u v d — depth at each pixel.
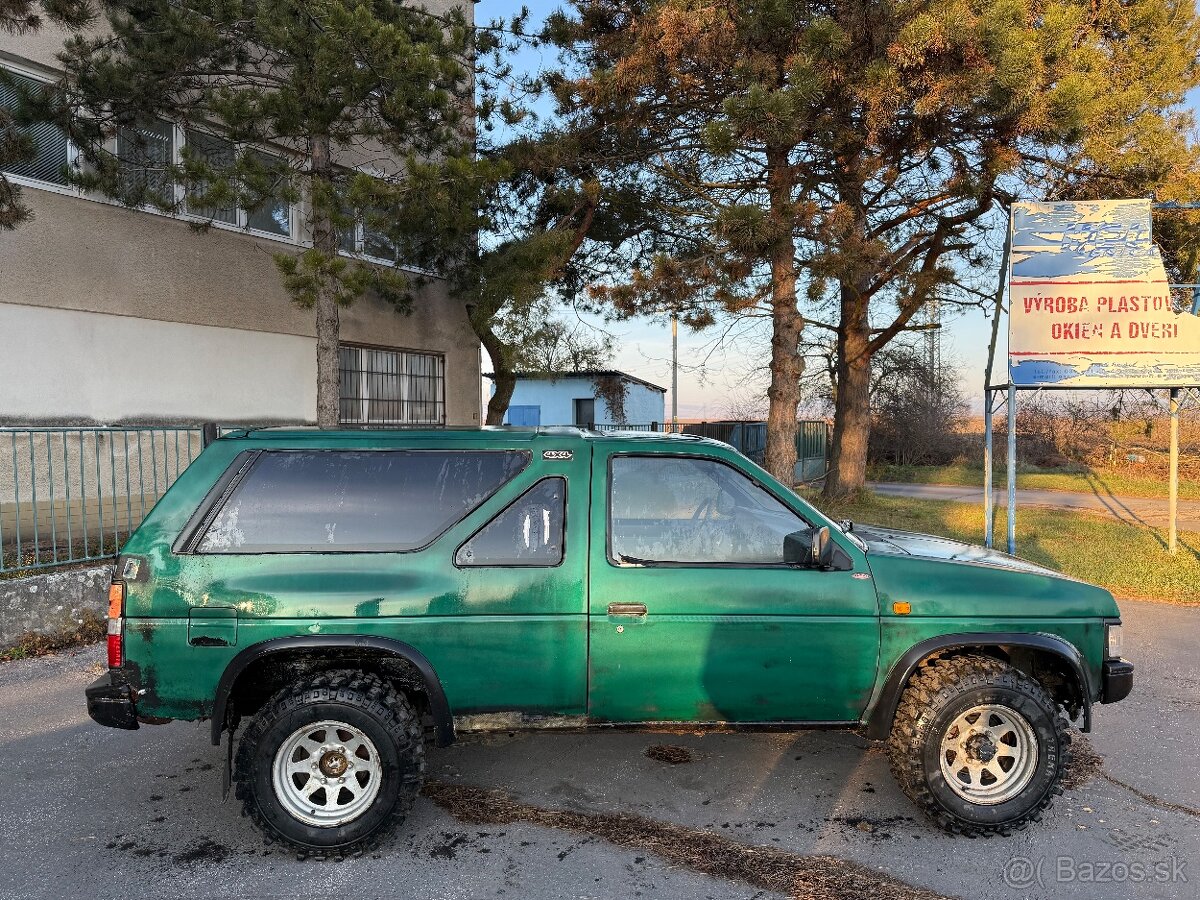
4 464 8.17
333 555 3.40
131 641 3.29
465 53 10.09
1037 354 9.20
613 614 3.45
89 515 8.41
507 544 3.49
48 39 8.84
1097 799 3.86
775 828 3.55
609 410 28.42
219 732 3.26
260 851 3.36
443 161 8.73
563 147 11.08
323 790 3.42
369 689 3.32
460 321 14.41
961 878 3.16
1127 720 4.91
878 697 3.57
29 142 6.75
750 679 3.52
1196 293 9.27
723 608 3.49
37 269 8.64
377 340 12.77
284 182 8.41
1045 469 24.84
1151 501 17.50
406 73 7.49
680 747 4.46
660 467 3.71
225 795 3.30
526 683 3.45
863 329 15.60
